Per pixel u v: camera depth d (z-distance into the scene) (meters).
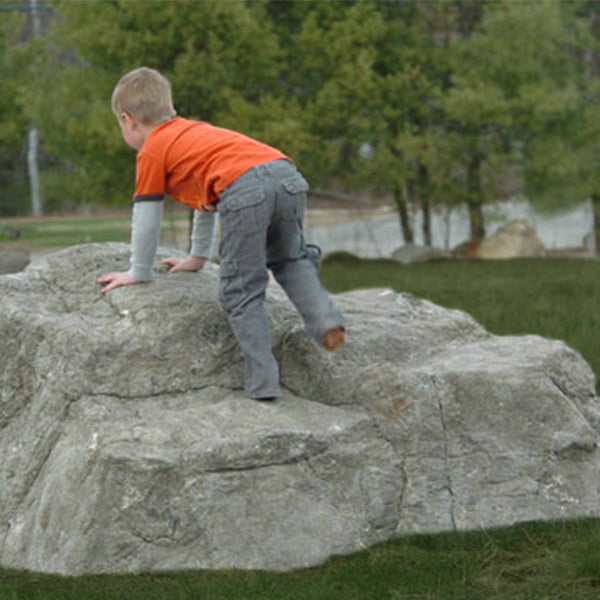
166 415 4.93
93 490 4.55
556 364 5.69
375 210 33.94
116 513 4.52
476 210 24.81
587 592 4.18
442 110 24.19
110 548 4.52
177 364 5.22
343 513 4.83
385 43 24.03
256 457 4.71
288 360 5.52
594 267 19.31
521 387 5.30
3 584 4.43
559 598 4.13
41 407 5.11
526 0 23.22
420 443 5.13
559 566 4.43
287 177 5.03
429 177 24.30
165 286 5.55
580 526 4.95
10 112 28.55
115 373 5.11
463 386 5.25
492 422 5.23
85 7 21.89
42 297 5.70
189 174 5.14
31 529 4.80
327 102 22.64
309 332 5.18
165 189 5.32
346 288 15.82
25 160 35.94
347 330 5.74
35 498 4.89
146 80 5.34
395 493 4.98
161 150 5.17
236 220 4.95
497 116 22.66
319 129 23.44
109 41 21.50
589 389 5.84
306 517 4.73
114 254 6.03
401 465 5.07
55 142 23.47
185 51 22.08
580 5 24.53
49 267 5.95
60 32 23.14
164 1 21.42
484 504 5.06
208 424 4.84
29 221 34.31
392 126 24.12
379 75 23.91
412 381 5.21
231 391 5.29
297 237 5.22
